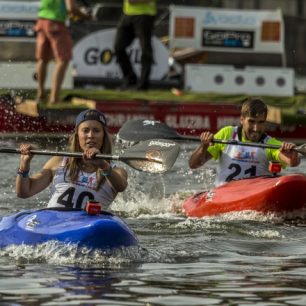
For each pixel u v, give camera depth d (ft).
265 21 185.68
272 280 64.03
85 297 58.75
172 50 187.21
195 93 177.27
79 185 75.72
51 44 159.12
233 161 99.96
